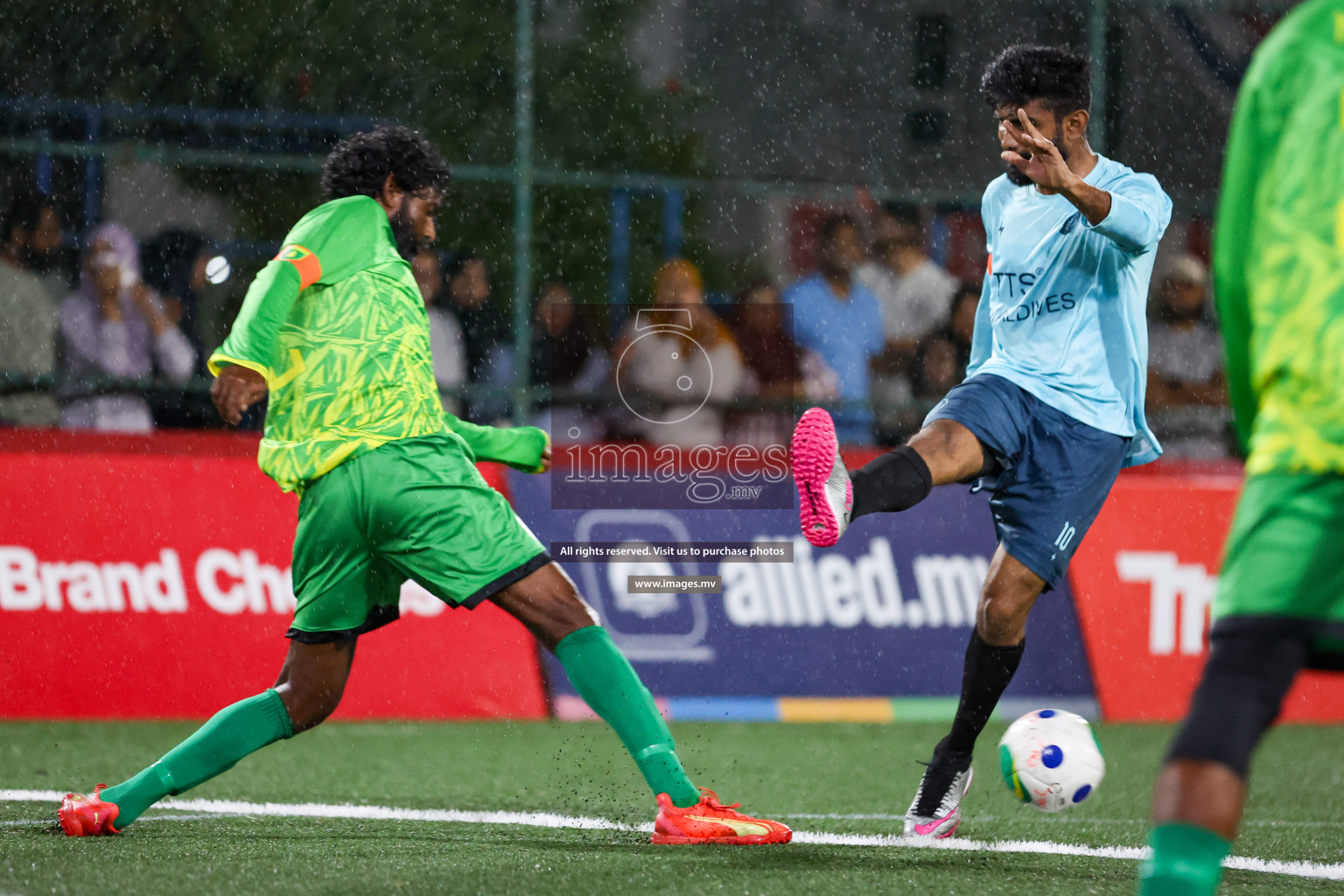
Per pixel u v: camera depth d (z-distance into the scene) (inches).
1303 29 306.0
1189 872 275.3
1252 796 741.9
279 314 483.2
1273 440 293.9
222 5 1412.4
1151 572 1119.6
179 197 1322.6
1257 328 299.6
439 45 1465.3
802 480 505.0
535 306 1390.3
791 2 1535.4
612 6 1525.6
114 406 1193.4
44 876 447.8
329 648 518.9
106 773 736.3
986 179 1539.1
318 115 1435.8
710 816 529.7
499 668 1029.8
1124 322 576.7
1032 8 1507.1
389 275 513.7
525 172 1241.4
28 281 1202.0
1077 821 647.8
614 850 512.1
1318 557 284.5
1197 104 1453.0
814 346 1348.4
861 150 1542.8
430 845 526.0
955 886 461.1
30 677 957.8
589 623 509.7
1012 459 562.6
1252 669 286.2
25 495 989.2
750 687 1057.5
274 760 804.6
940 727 1029.2
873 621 1089.4
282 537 1026.7
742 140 1541.6
